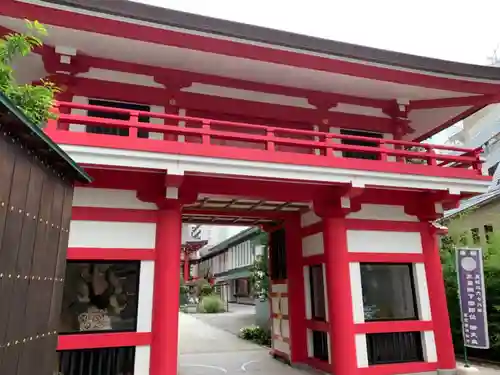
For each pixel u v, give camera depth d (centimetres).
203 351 1416
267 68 950
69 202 457
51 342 407
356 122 1114
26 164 350
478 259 1062
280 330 1216
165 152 754
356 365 901
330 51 883
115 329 787
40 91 464
